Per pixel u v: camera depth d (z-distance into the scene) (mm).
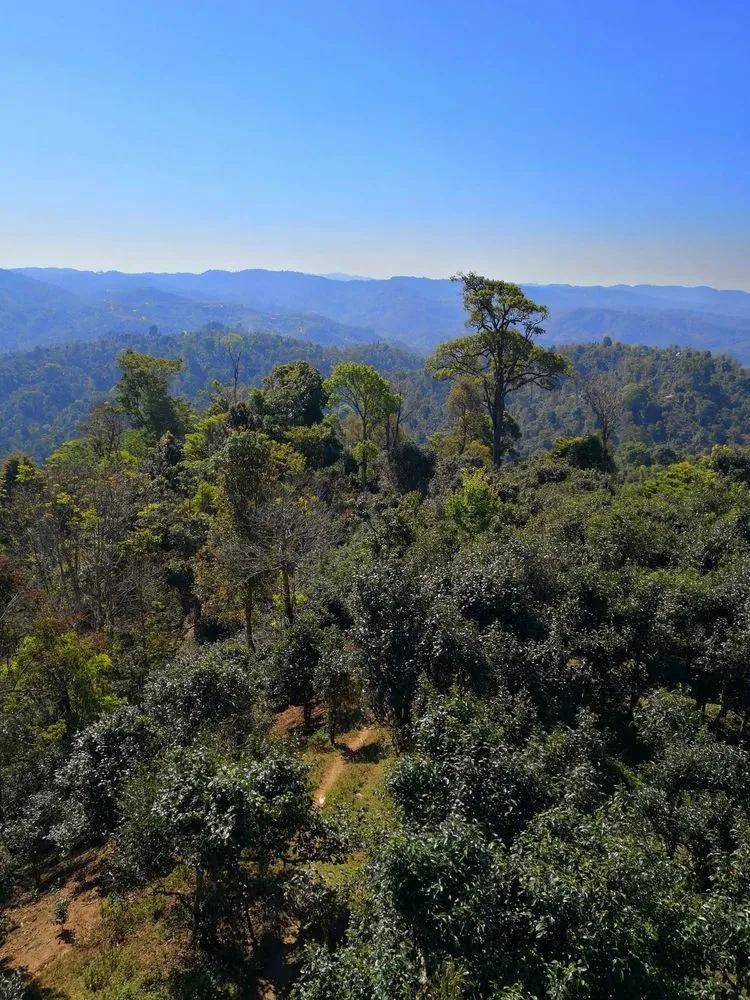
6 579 34094
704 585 21297
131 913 14172
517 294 51750
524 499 43125
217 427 57875
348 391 58344
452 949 8883
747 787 14125
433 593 19250
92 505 42500
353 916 11281
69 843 15742
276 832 11734
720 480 47188
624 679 19391
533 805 11898
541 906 8742
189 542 42250
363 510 43562
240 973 11977
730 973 10039
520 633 19328
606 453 60000
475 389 71812
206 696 17797
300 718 24891
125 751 15609
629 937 8328
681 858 13227
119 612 38125
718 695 20516
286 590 31438
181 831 11461
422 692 17516
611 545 26734
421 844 9531
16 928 15266
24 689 23406
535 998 7926
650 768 15438
